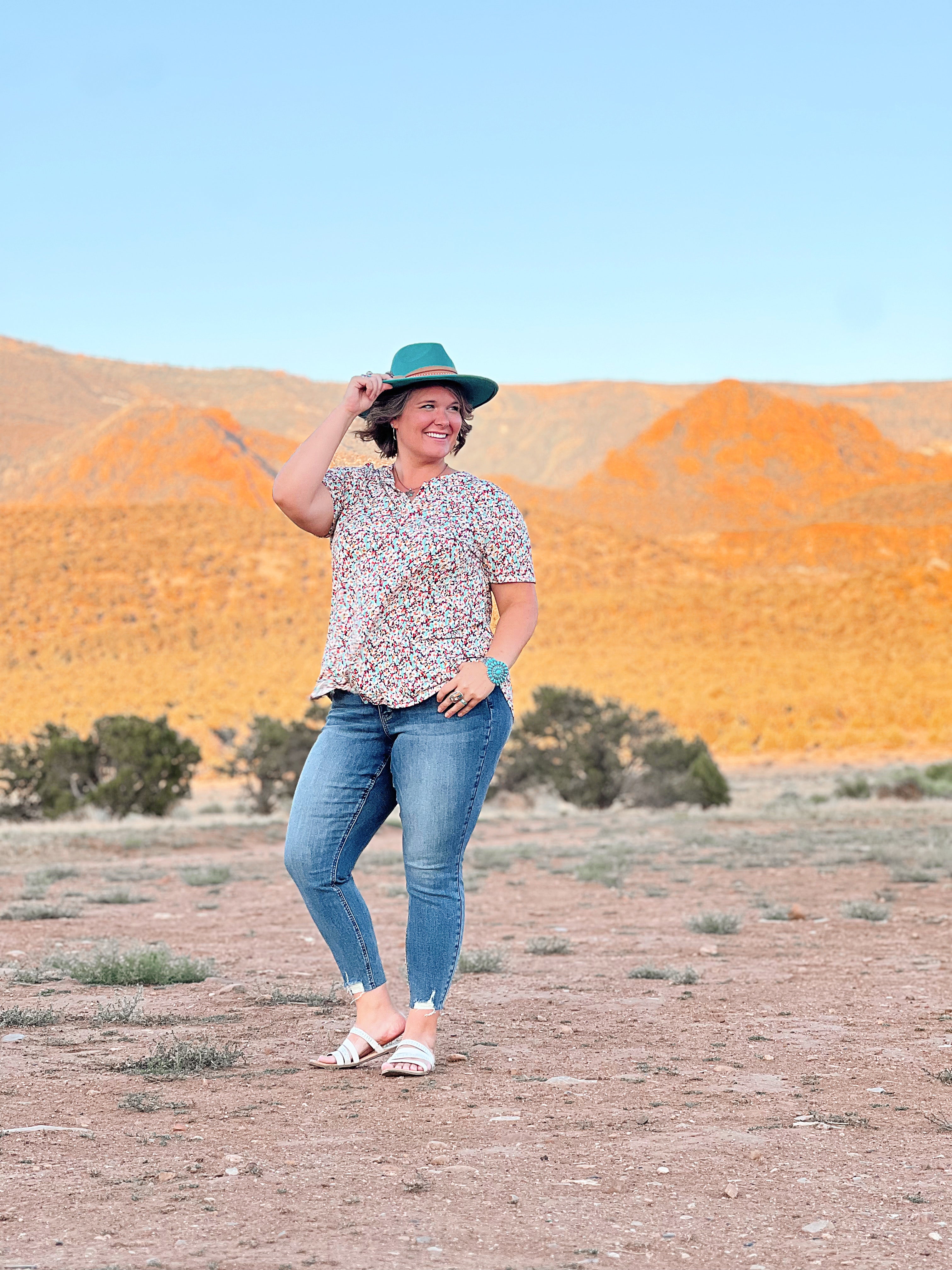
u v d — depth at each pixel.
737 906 10.69
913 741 62.06
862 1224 2.83
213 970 7.05
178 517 118.94
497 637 4.27
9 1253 2.62
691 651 82.44
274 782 33.78
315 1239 2.72
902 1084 4.21
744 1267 2.58
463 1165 3.25
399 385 4.29
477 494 4.30
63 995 6.15
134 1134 3.54
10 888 13.31
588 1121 3.70
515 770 35.09
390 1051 4.49
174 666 80.56
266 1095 4.01
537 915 10.40
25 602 95.12
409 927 4.39
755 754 59.16
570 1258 2.62
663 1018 5.51
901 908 10.12
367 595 4.21
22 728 61.00
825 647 85.69
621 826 26.08
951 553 146.12
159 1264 2.56
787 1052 4.76
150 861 19.19
